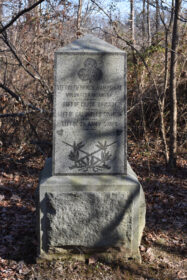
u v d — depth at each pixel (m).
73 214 3.29
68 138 3.34
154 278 3.21
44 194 3.27
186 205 4.93
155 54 8.32
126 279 3.18
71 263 3.37
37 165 6.74
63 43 7.86
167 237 4.03
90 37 3.44
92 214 3.30
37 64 7.82
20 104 6.74
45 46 8.25
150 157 7.09
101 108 3.32
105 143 3.36
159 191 5.46
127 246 3.40
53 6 7.86
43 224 3.32
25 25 7.74
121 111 3.34
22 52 7.38
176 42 6.11
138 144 7.66
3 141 7.53
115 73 3.29
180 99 8.12
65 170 3.36
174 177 6.10
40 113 7.25
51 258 3.39
